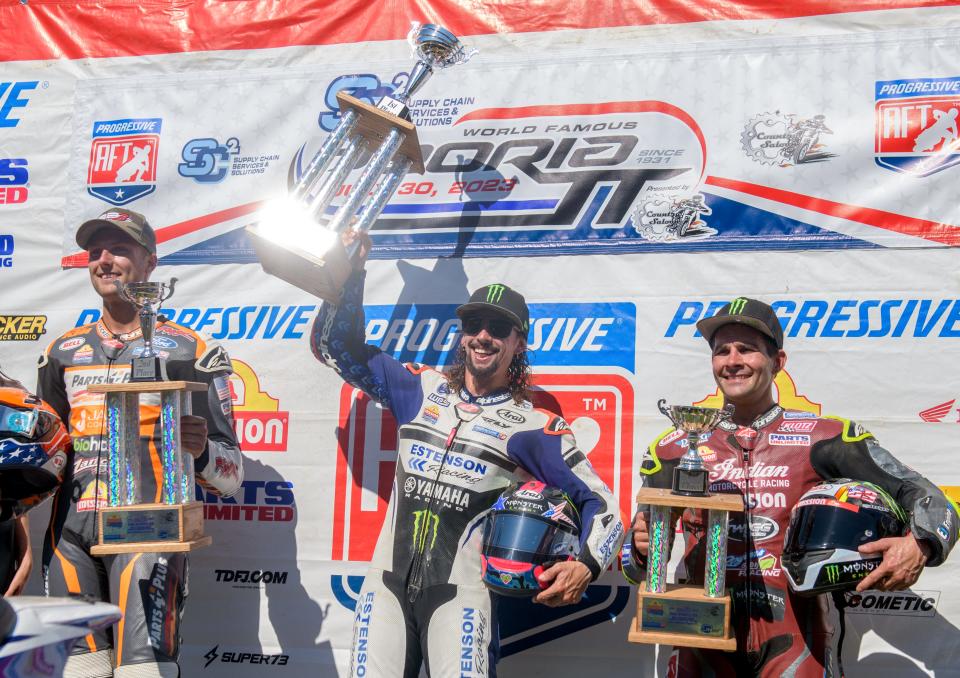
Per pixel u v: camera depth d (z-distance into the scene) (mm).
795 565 2889
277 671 4012
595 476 3373
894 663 3598
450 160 4168
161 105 4438
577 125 4086
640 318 3941
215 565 4121
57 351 3818
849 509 2871
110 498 3258
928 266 3756
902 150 3830
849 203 3842
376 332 4137
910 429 3699
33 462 3344
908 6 3904
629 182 4016
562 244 4039
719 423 3240
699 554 3129
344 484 4086
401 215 4176
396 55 4285
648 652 3752
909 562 2816
